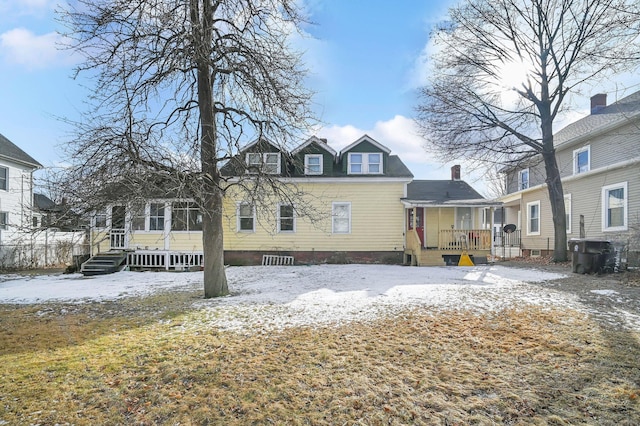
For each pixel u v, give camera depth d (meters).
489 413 3.08
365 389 3.51
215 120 8.86
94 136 7.20
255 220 16.66
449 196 17.75
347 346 4.74
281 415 3.07
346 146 17.14
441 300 7.42
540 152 15.16
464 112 16.16
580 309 6.44
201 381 3.73
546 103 15.07
